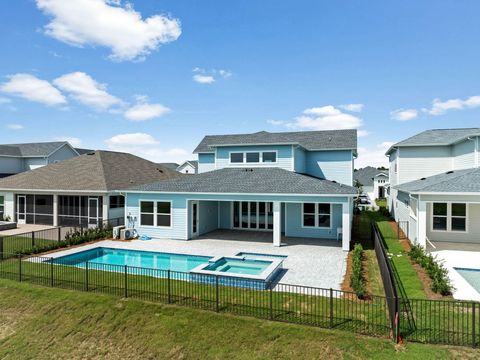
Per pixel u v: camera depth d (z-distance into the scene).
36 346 8.70
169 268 14.07
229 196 18.27
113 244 18.12
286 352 7.34
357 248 14.58
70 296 10.45
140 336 8.47
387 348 7.03
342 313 8.63
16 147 43.56
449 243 17.69
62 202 25.00
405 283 11.11
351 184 24.73
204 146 29.05
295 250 16.39
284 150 22.94
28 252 15.57
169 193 19.55
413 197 16.50
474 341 6.91
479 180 15.55
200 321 8.66
